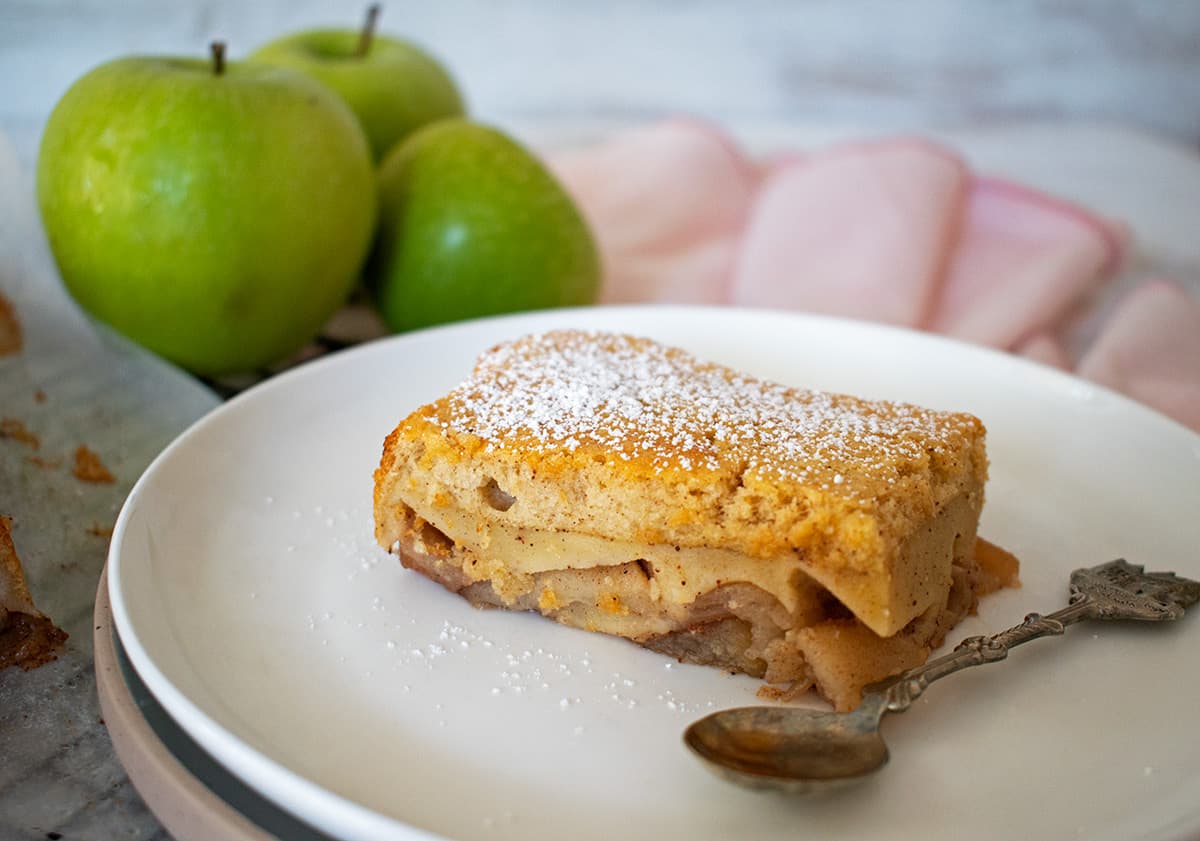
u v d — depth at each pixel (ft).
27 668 1.05
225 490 1.17
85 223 1.29
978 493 1.12
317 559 1.13
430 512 1.11
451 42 2.12
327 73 1.53
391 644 1.06
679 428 1.09
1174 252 1.76
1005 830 0.95
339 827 0.90
